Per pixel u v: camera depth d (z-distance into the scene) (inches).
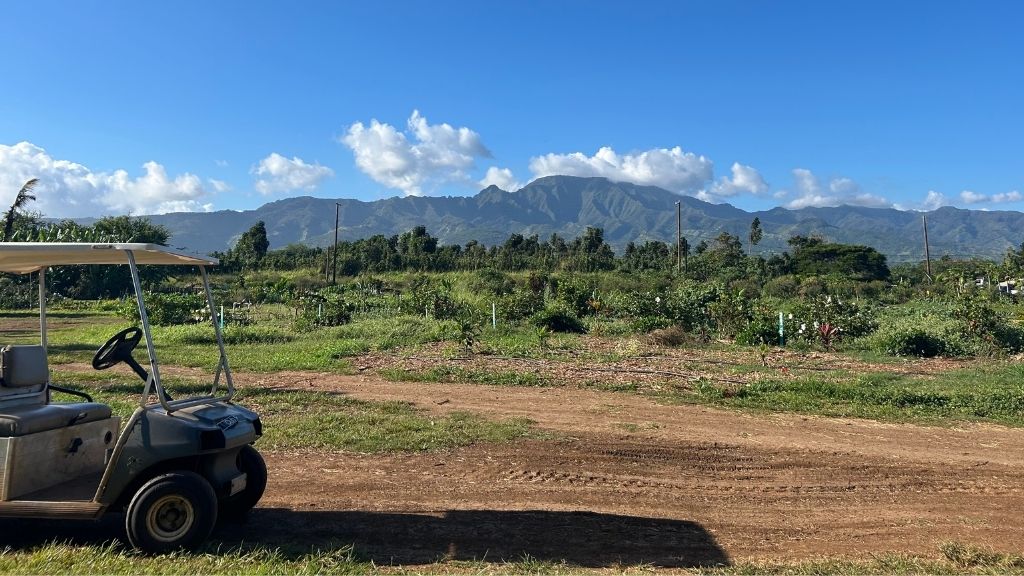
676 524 242.5
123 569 185.2
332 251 2300.7
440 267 2220.7
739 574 198.1
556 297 1183.6
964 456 340.2
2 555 196.1
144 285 1723.7
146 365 617.6
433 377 551.8
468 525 235.0
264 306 1338.6
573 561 206.5
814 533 236.8
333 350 682.8
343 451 325.4
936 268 2372.0
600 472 303.7
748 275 1927.9
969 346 722.8
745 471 311.6
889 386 511.8
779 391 498.0
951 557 213.8
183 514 199.6
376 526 231.9
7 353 212.5
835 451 346.3
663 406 456.4
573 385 526.6
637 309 924.6
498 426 381.1
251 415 229.1
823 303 888.3
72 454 215.8
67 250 205.9
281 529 227.3
